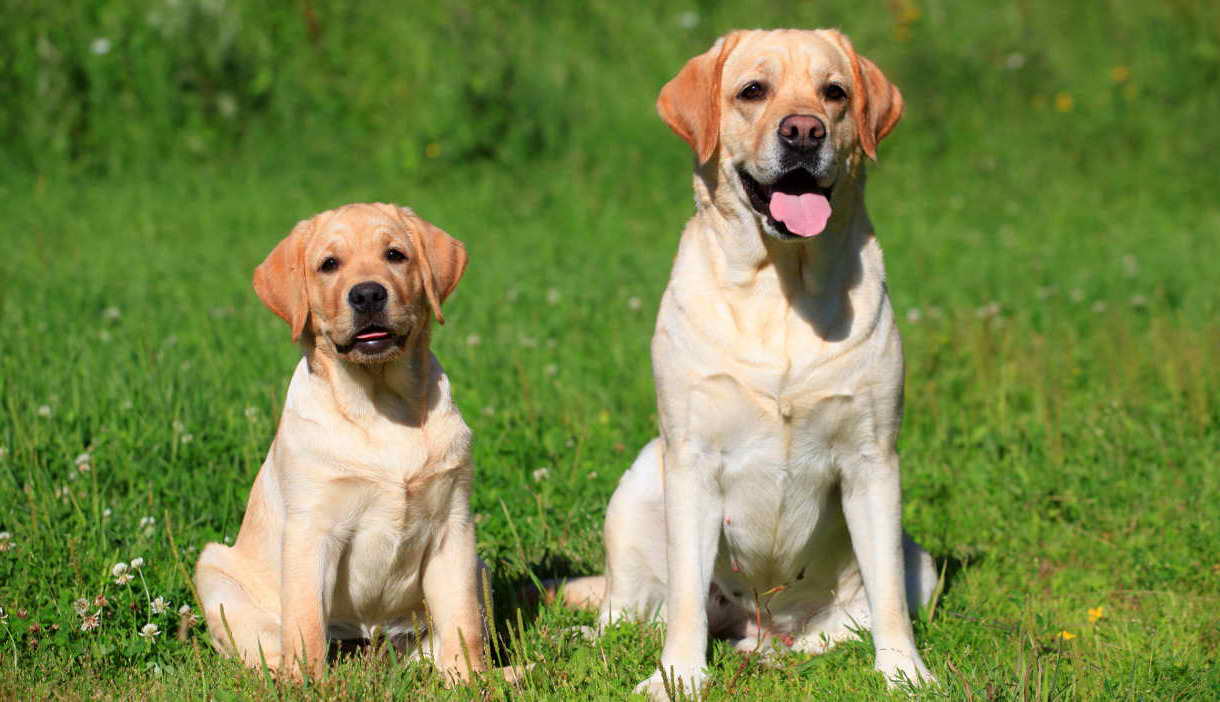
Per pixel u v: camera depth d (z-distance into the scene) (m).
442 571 6.59
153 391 9.75
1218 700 5.83
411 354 6.61
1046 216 19.22
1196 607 7.29
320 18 22.58
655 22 23.58
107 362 10.80
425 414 6.59
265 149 20.94
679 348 6.61
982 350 11.42
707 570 6.69
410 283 6.57
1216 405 10.15
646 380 10.91
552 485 8.75
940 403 10.51
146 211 18.27
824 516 6.89
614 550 7.29
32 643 6.45
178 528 7.78
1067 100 22.06
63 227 17.31
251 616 6.50
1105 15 24.02
